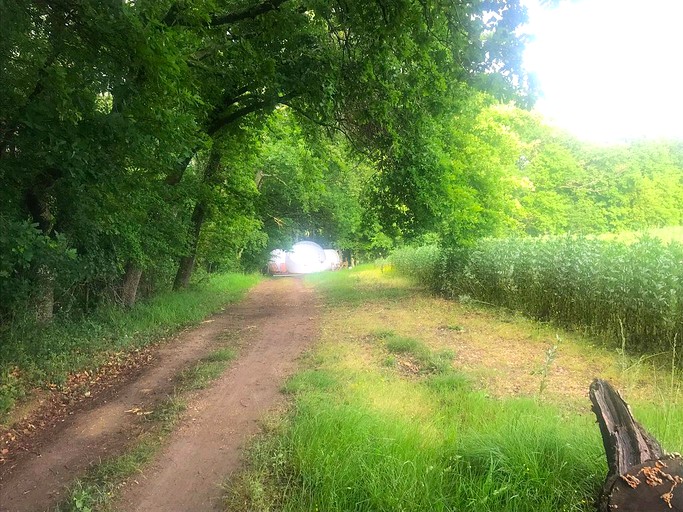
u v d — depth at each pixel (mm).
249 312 14227
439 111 13672
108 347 9133
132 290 13062
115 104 6801
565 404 5844
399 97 12508
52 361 7645
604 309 9352
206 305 15047
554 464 3867
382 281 22094
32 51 6234
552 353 5551
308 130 15625
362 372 7082
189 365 8023
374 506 3592
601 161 32906
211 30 9219
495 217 16031
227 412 5758
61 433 5504
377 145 14609
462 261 14586
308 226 39062
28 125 6012
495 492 3486
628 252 9164
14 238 5918
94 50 6090
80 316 10609
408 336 9328
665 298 7746
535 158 30516
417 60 11039
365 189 17484
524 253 11742
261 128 15320
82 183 7652
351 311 13031
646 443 3309
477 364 7578
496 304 12906
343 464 3969
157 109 7059
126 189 8500
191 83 8297
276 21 9766
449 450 4246
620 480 3055
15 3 5352
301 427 4793
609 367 7465
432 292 16031
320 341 9336
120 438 5227
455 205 14422
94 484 4184
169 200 12391
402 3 7801
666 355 7793
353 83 12031
